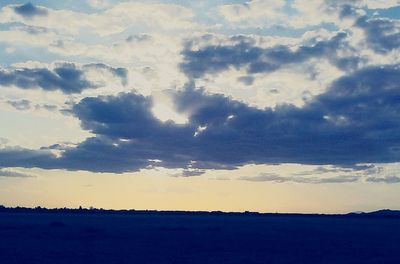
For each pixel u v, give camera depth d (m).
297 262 48.09
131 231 99.88
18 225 115.44
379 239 83.00
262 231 107.81
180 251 56.84
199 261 47.56
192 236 85.69
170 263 45.69
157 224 145.50
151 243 67.88
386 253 57.75
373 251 60.00
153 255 51.97
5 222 133.00
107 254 52.25
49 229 100.44
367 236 91.88
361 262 48.91
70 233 88.69
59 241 69.00
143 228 114.81
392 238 86.06
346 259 51.16
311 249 61.56
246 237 84.56
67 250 55.91
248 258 50.66
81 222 152.12
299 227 135.75
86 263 44.72
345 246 66.81
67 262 45.28
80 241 69.69
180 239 77.25
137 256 50.75
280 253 56.12
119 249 58.09
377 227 142.00
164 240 74.44
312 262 48.31
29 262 45.06
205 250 58.59
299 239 80.69
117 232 95.12
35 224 123.31
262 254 54.84
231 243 70.06
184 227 123.75
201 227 125.75
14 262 44.97
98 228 110.25
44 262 45.16
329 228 130.38
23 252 53.09
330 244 70.38
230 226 138.88
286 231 109.31
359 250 61.00
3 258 47.62
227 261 48.00
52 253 52.53
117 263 45.09
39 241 68.31
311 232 105.50
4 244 62.25
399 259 51.88
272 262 47.94
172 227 122.56
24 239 71.69
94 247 60.12
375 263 48.31
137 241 71.38
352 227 139.88
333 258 51.97
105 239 74.62
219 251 57.56
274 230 113.81
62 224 120.62
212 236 86.25
